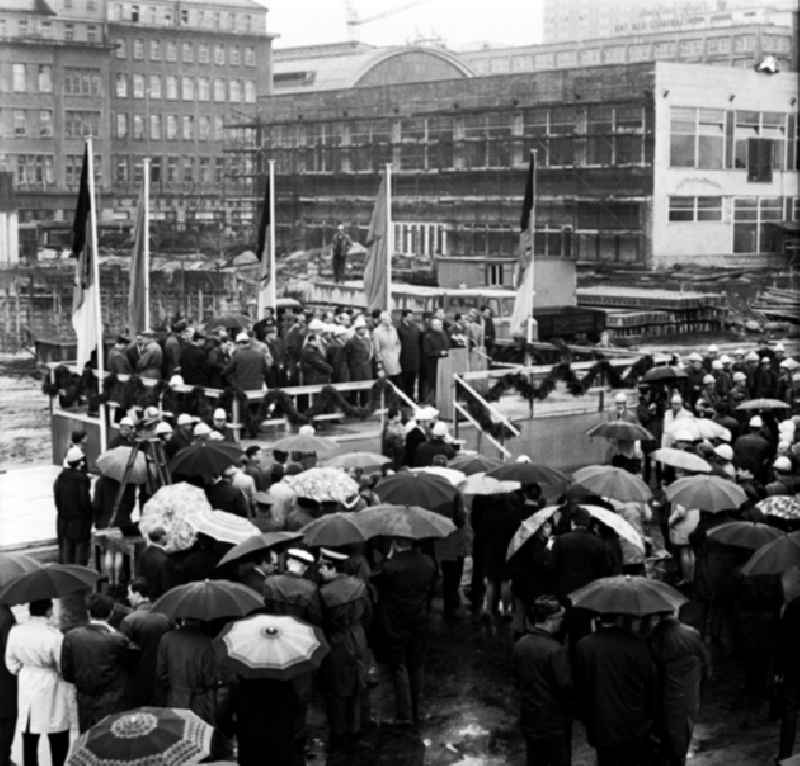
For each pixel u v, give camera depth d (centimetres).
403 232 9431
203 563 1491
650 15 15100
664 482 2638
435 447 2027
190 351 2773
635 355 4997
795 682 1304
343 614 1359
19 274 9375
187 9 11262
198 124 11300
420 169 9269
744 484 1933
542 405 3219
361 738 1420
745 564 1473
